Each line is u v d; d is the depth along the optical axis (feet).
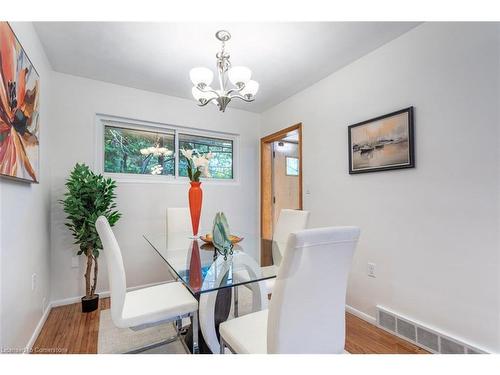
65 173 8.37
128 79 8.93
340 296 3.59
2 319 4.34
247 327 3.96
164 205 10.14
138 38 6.61
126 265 9.37
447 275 5.50
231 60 7.69
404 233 6.34
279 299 3.04
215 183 11.51
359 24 6.05
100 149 9.27
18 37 5.10
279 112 11.22
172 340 6.14
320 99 9.02
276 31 6.32
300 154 9.90
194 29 6.24
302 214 7.13
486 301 4.93
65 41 6.72
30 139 5.65
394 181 6.59
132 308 4.73
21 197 5.29
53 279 8.12
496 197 4.83
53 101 8.21
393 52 6.67
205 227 10.94
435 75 5.76
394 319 6.47
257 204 12.54
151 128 10.31
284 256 3.01
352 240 3.42
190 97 10.59
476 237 5.08
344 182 8.06
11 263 4.73
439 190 5.67
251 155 12.42
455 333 5.35
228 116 11.78
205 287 4.07
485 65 4.97
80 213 7.45
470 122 5.17
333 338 3.56
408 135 6.21
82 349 5.81
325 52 7.29
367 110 7.35
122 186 9.39
